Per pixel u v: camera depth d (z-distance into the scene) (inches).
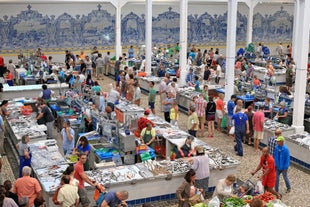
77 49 1164.5
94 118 542.3
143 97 854.5
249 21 1190.3
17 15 1086.4
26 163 425.4
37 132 520.7
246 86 757.9
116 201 331.6
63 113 618.5
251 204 314.8
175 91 698.2
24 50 1109.7
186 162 430.6
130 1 1080.2
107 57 1072.8
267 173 396.8
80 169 355.6
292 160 508.7
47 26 1120.8
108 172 406.9
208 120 606.5
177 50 1139.3
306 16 530.6
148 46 914.1
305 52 536.4
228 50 666.2
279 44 1354.6
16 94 751.1
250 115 555.2
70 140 468.8
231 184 360.8
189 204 353.1
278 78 967.6
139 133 503.2
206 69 872.9
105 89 905.5
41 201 316.8
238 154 537.0
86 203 352.8
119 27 1072.2
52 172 404.2
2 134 538.3
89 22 1160.8
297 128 548.1
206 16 1270.9
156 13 1224.8
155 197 404.8
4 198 313.9
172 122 590.2
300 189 440.1
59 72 850.8
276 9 1328.7
